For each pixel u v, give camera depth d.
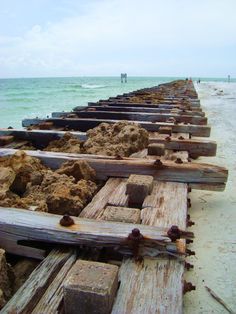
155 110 9.30
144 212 2.92
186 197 3.30
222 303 2.34
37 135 6.30
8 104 26.31
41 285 2.01
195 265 2.77
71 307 1.76
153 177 3.84
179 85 26.81
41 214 2.67
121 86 74.50
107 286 1.73
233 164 5.62
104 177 4.05
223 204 3.94
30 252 2.55
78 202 3.06
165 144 5.40
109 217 2.64
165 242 2.23
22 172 3.93
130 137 5.13
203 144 5.31
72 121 7.44
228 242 3.12
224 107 15.55
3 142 5.98
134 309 1.79
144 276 2.05
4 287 2.21
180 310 1.80
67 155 4.44
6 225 2.54
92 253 2.35
